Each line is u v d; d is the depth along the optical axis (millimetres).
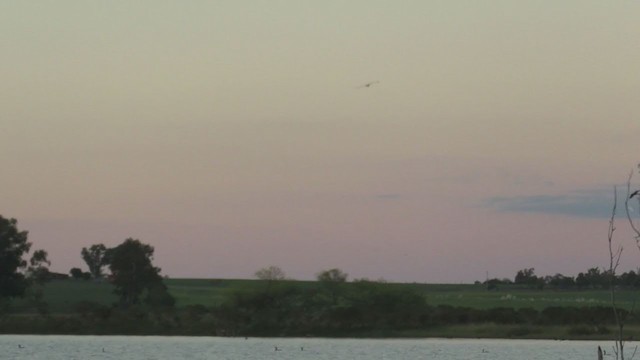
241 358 160250
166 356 163375
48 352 170000
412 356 166750
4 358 157250
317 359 158750
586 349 185125
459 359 160375
